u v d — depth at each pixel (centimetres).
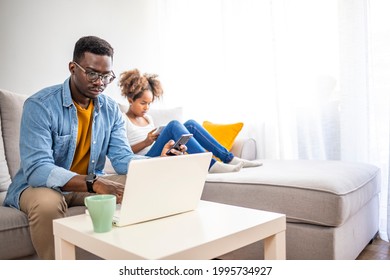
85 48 142
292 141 257
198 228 97
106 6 293
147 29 325
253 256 160
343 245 152
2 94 185
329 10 242
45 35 256
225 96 295
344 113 232
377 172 202
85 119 155
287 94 259
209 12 307
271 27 262
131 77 239
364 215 184
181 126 197
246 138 248
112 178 161
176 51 328
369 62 220
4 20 236
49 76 258
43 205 123
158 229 97
